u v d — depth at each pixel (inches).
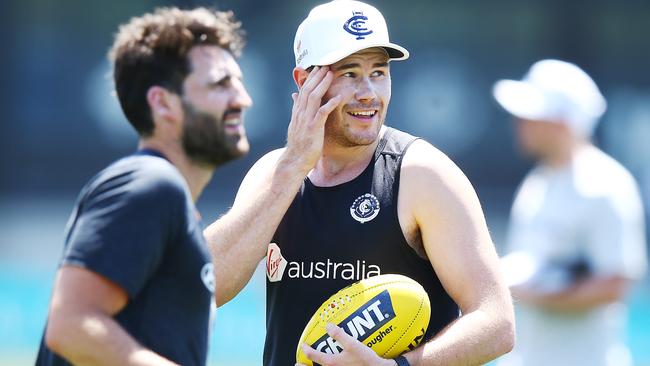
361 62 514.6
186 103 464.1
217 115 466.3
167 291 441.4
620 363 844.6
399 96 2778.1
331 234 516.4
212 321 464.8
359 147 521.0
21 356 1385.3
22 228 2453.2
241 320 1469.0
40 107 2797.7
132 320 435.2
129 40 468.8
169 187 437.7
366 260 509.4
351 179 520.7
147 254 427.8
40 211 2645.2
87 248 423.8
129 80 466.6
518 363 842.8
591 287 815.1
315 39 519.5
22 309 1561.3
